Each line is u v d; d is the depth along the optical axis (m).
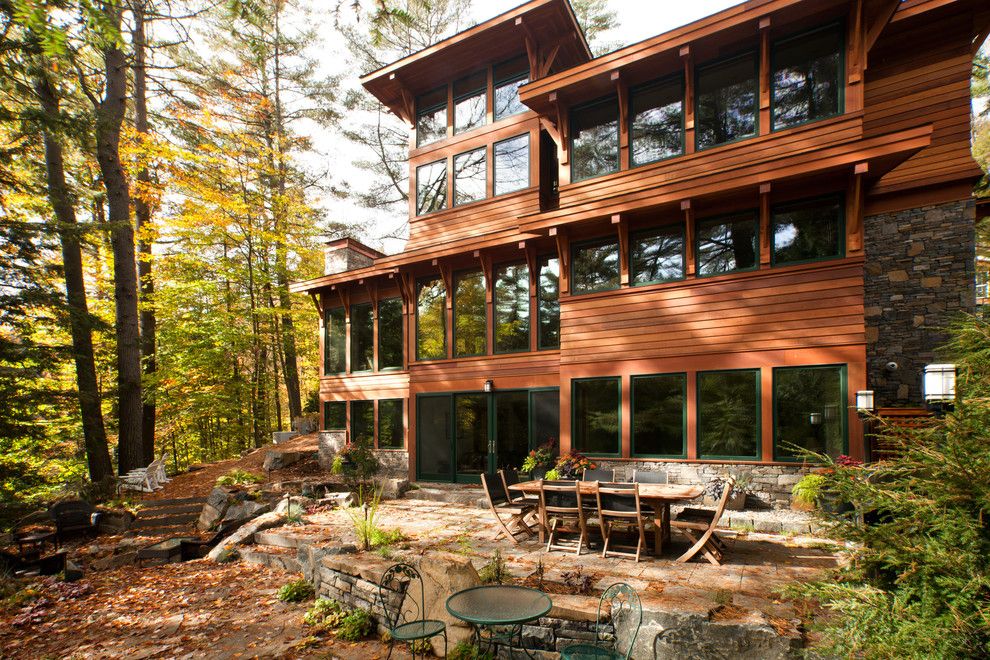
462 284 13.79
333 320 16.80
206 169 18.58
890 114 9.62
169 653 5.45
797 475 8.62
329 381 16.53
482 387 12.97
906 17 9.09
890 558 3.14
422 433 13.96
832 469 3.65
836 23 8.92
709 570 5.96
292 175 22.64
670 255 10.22
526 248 12.38
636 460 9.98
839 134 8.67
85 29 8.00
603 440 10.48
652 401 10.06
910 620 2.91
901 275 9.30
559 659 4.79
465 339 13.62
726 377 9.42
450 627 5.13
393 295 15.33
